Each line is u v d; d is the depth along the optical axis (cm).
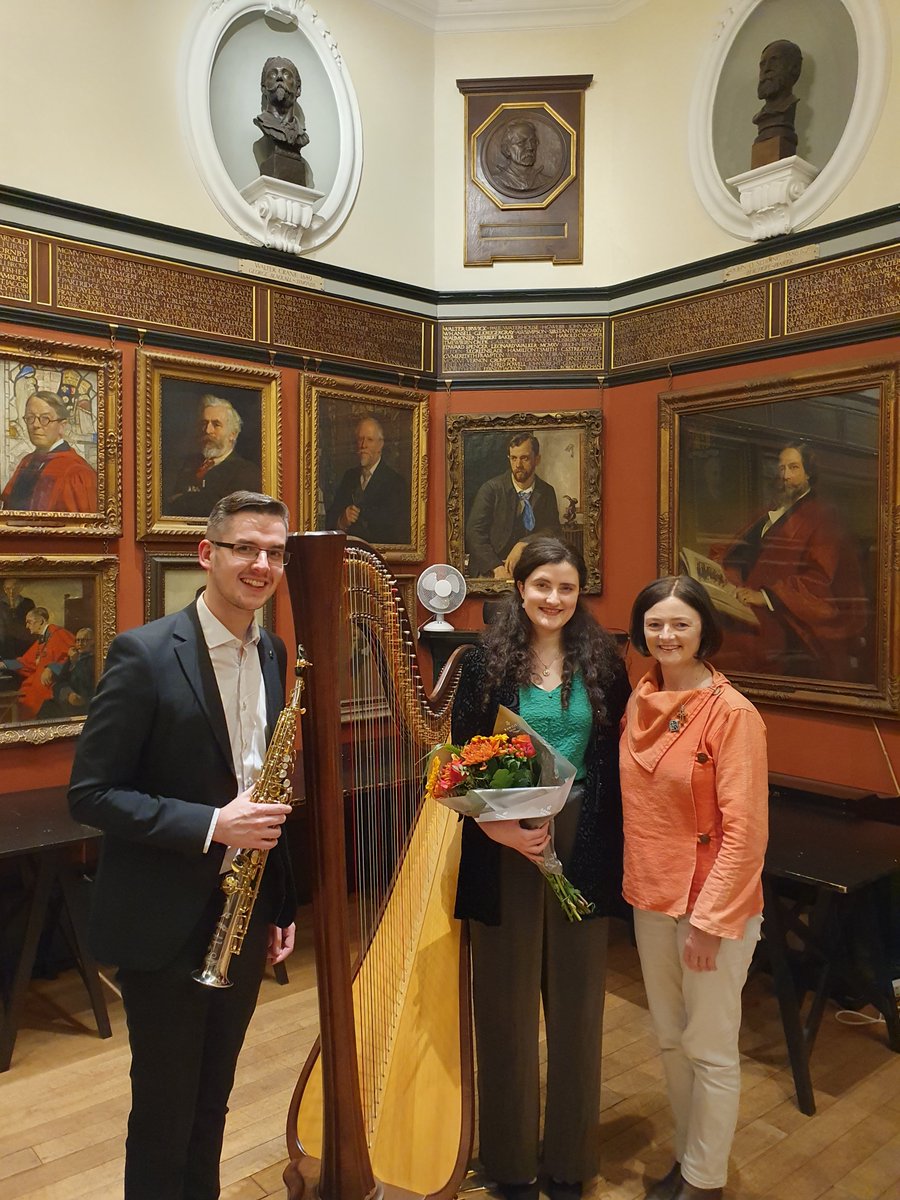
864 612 403
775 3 450
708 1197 223
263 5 457
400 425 515
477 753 202
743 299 454
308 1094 222
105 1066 307
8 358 375
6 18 376
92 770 173
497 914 221
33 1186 244
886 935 365
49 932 376
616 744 234
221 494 442
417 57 524
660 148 497
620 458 516
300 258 470
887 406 392
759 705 448
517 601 238
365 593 205
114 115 408
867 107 408
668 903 220
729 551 457
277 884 205
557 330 525
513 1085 229
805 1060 284
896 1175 250
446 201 534
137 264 413
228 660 190
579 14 518
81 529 395
